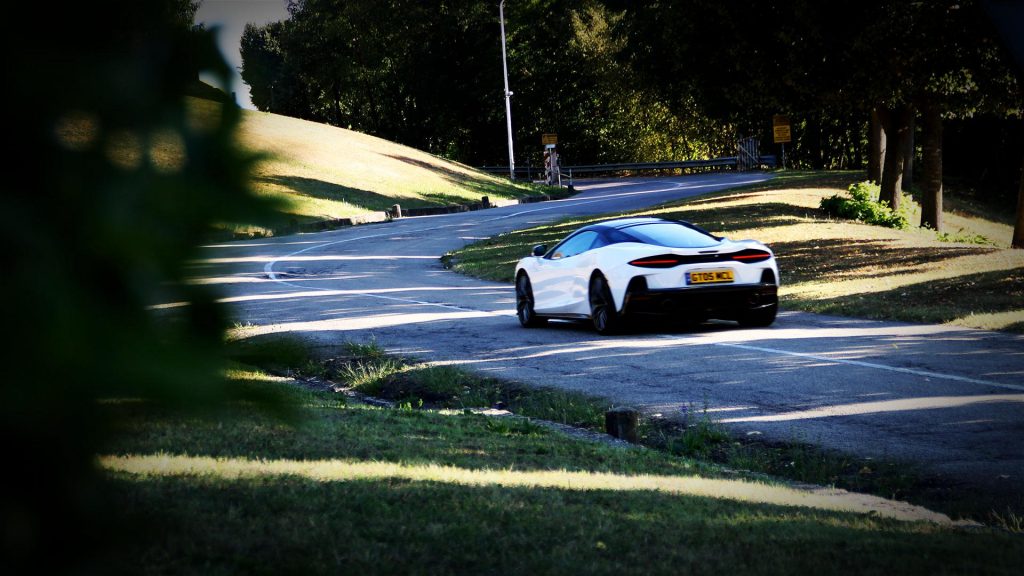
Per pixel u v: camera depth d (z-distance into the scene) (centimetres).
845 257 4125
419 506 746
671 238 2508
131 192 188
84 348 184
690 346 2208
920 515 888
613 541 664
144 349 195
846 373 1783
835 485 1093
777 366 1891
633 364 1992
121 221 187
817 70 5238
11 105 178
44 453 188
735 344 2209
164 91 192
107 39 187
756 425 1402
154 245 192
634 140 16775
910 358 1909
